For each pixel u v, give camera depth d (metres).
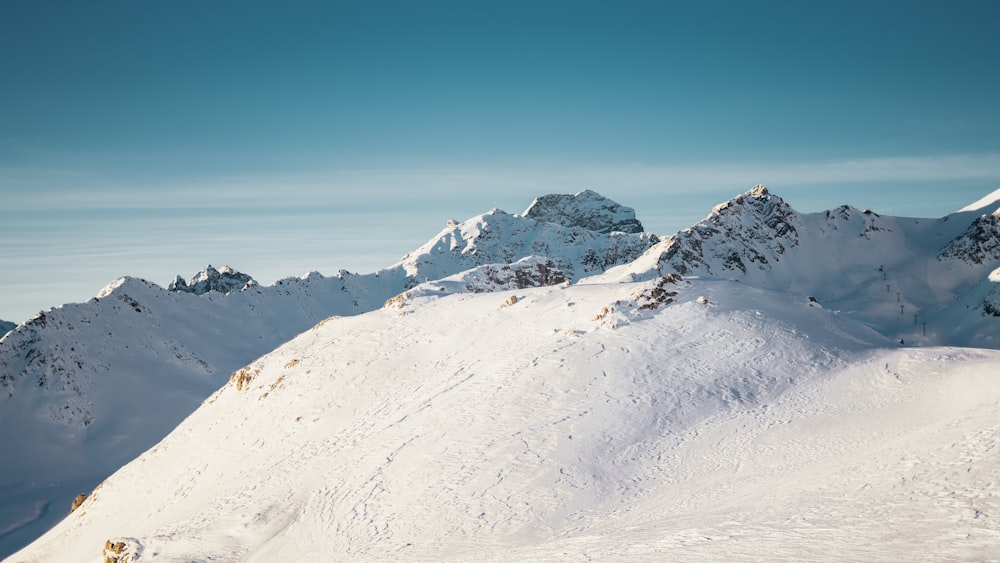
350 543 42.91
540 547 34.47
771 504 33.00
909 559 21.73
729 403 53.78
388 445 55.97
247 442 68.81
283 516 50.75
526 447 49.91
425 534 41.53
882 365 57.25
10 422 195.88
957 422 40.19
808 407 51.59
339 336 84.88
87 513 74.62
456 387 63.00
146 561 47.84
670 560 26.30
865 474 34.25
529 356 64.50
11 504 161.38
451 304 85.75
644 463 46.31
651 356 61.25
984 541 22.08
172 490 67.69
